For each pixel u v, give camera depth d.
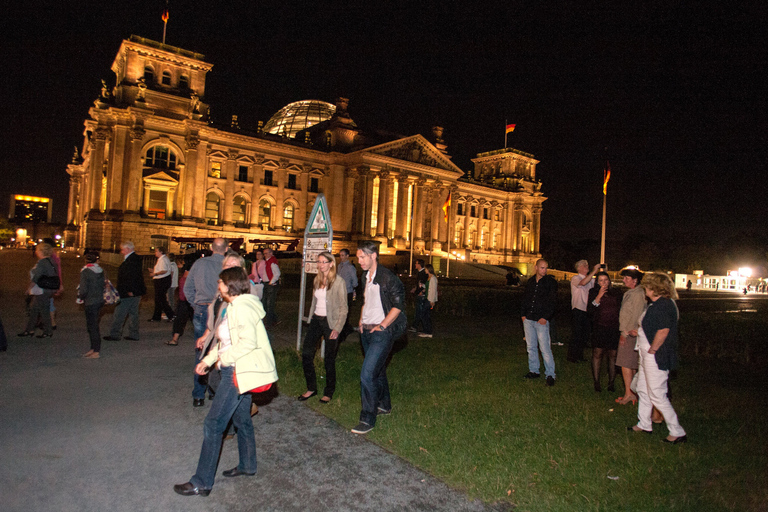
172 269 17.22
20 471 5.26
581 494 5.31
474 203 92.00
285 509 4.82
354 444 6.54
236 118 65.50
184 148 58.31
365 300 7.57
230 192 63.12
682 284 91.00
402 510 4.90
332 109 93.38
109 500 4.81
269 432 6.86
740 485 5.65
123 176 54.19
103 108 57.12
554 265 126.06
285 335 14.74
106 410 7.30
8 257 44.28
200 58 60.09
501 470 5.79
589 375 11.12
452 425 7.25
